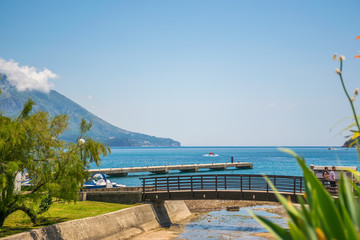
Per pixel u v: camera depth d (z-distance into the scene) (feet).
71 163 57.21
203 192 86.43
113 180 221.66
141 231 77.20
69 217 69.15
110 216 71.56
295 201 75.92
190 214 100.68
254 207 108.99
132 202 90.53
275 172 282.97
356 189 7.18
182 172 288.71
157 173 274.98
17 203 54.65
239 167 333.62
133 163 438.81
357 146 6.69
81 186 59.77
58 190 55.42
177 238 71.67
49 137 56.18
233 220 90.74
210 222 88.89
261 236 72.54
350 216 6.73
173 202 97.45
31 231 52.54
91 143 59.00
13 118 53.67
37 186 56.39
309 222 6.31
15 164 49.57
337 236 6.09
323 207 6.27
